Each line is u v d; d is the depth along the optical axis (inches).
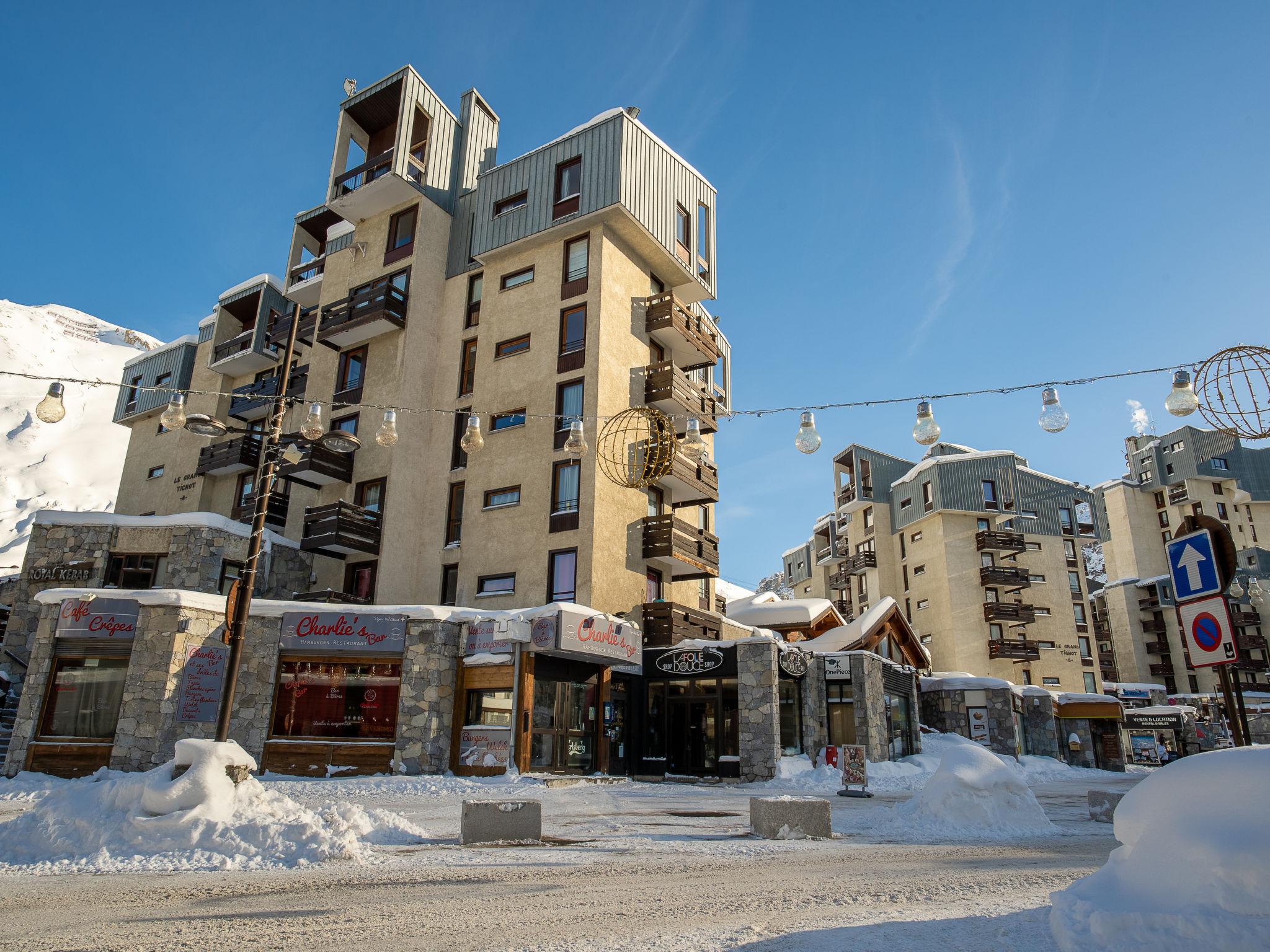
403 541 1122.0
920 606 2370.8
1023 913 237.0
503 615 860.6
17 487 4889.3
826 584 2827.3
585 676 927.7
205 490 1406.3
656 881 313.6
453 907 261.4
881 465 2620.6
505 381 1145.4
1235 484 3107.8
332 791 676.7
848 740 1061.8
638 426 1056.2
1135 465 3331.7
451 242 1301.7
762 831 460.4
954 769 526.0
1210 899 169.8
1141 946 168.9
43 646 810.8
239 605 501.4
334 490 1190.9
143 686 780.6
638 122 1197.7
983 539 2272.4
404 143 1254.9
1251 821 172.7
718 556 1194.6
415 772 800.9
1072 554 2474.2
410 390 1180.5
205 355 1583.4
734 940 214.1
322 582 1147.3
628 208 1128.8
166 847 372.5
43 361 7194.9
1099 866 353.7
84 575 1023.0
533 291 1169.4
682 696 1021.2
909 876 325.7
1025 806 511.8
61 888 299.4
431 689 826.2
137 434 1632.6
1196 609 318.3
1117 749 1670.8
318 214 1450.5
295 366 1418.6
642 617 1063.0
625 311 1154.0
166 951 205.3
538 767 835.4
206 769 405.7
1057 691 2273.6
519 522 1069.1
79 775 769.6
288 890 294.0
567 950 204.8
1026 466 2527.1
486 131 1407.5
